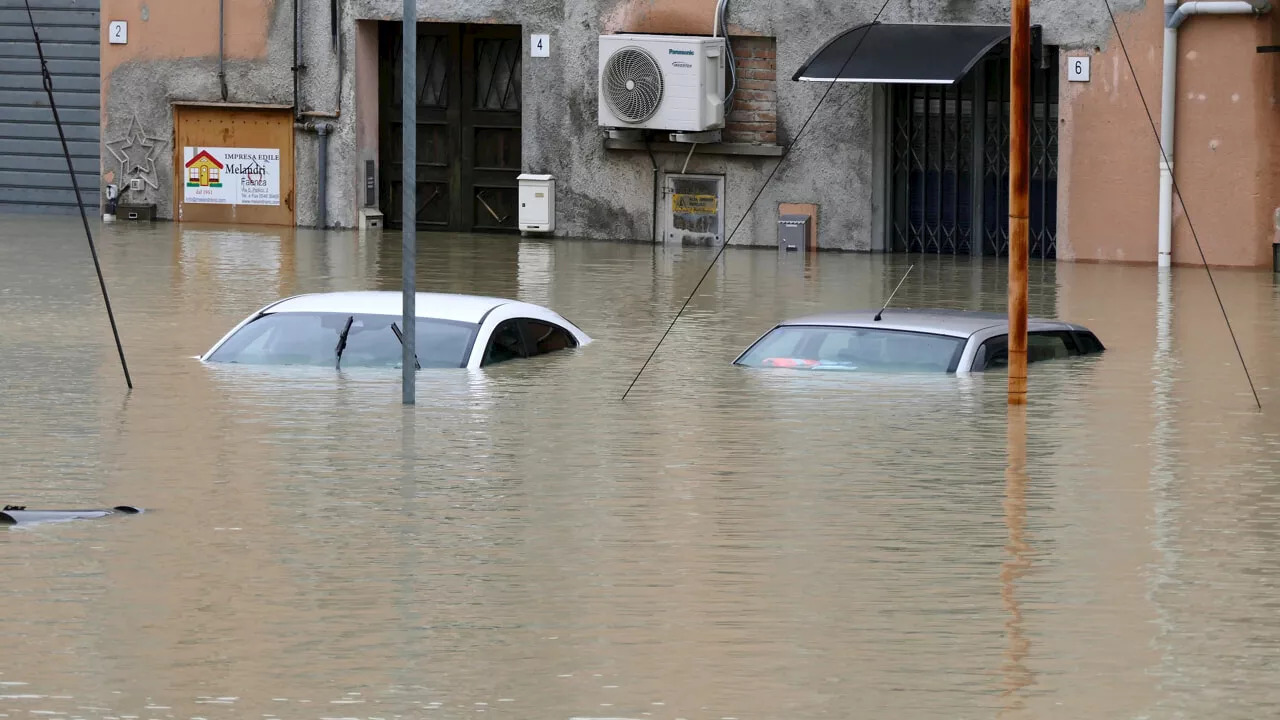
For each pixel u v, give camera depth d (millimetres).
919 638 13414
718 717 11727
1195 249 43781
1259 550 16125
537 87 50156
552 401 23438
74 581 14820
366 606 14172
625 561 15602
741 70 48344
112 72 53781
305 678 12422
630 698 12078
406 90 23141
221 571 15164
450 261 43875
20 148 55656
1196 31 43344
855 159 47188
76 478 18750
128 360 26359
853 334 26562
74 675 12453
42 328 29891
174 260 42531
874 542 16312
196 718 11648
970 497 18234
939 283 39812
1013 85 23344
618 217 49719
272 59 52406
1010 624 13781
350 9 51562
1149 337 30469
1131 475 19297
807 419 22297
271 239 48844
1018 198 23328
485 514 17328
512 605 14219
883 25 46000
